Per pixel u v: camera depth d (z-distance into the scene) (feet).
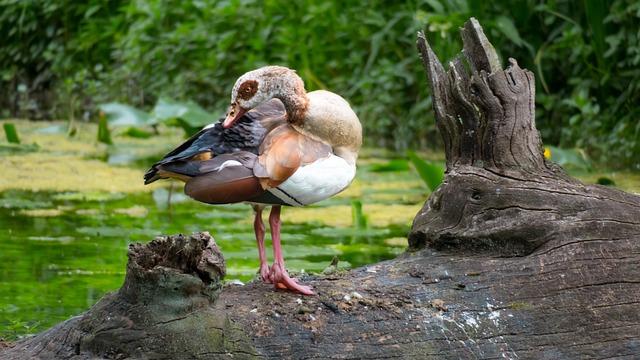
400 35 62.95
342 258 38.47
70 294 34.40
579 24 57.77
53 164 56.90
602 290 26.07
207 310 23.07
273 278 25.32
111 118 61.52
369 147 62.18
